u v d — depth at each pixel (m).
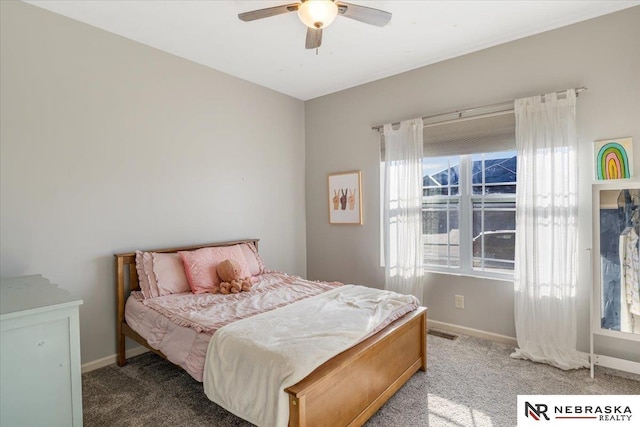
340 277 4.19
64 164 2.49
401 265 3.48
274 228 4.14
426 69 3.40
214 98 3.47
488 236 3.21
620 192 2.38
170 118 3.12
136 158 2.88
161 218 3.06
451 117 3.25
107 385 2.37
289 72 3.56
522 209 2.78
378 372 1.98
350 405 1.75
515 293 2.83
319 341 1.74
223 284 2.80
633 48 2.41
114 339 2.74
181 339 2.07
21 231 2.30
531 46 2.82
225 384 1.72
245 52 3.10
